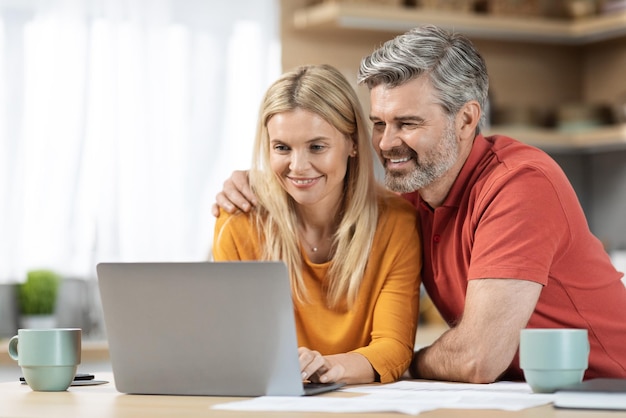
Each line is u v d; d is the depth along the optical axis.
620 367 2.44
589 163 5.21
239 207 2.55
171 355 1.98
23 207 4.45
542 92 5.18
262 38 4.73
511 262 2.25
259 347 1.93
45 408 1.81
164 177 4.64
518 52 5.15
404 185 2.40
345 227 2.47
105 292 2.00
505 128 4.80
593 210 5.20
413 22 4.59
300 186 2.39
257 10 4.73
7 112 4.43
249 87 4.73
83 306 4.48
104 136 4.56
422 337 4.38
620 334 2.46
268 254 2.51
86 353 3.73
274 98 2.40
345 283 2.48
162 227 4.63
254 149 2.53
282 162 2.40
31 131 4.46
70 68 4.52
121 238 4.57
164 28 4.64
